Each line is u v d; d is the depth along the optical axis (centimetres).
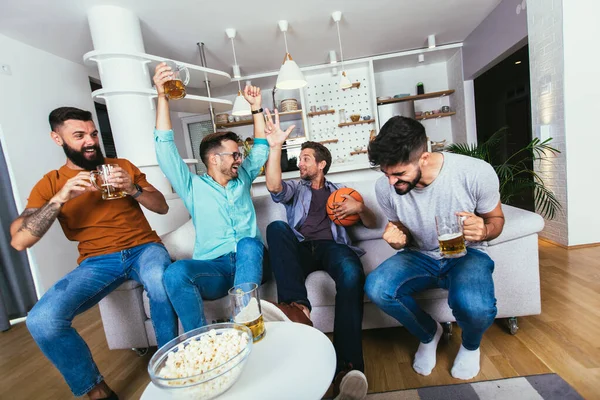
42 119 293
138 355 173
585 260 222
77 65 344
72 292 133
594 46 232
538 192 256
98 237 150
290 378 73
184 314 124
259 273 131
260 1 272
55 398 145
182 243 185
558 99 246
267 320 110
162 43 332
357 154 479
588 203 246
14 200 251
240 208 155
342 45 397
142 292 162
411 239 141
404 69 495
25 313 253
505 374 122
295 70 271
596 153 241
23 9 236
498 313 144
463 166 118
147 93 263
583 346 133
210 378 66
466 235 111
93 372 130
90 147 150
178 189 150
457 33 403
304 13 303
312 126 485
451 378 124
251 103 158
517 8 299
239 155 155
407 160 109
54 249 283
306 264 156
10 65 269
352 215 161
